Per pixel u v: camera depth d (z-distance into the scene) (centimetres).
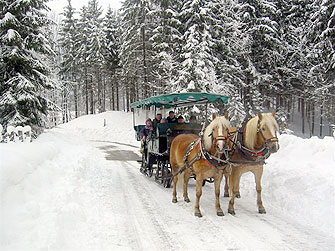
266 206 694
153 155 1069
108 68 4194
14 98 1549
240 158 654
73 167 954
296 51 2922
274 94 3297
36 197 574
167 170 927
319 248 458
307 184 688
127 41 3278
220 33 2556
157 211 666
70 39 4200
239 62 2861
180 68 2266
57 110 1828
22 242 387
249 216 626
